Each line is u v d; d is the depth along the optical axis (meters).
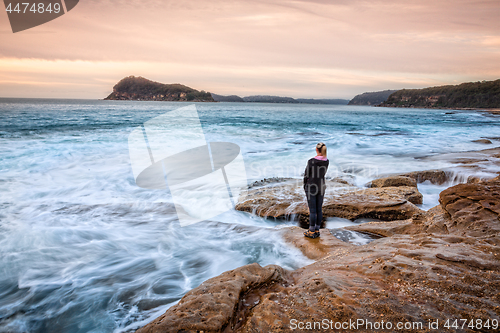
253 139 18.80
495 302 2.26
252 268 3.25
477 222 4.27
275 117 45.16
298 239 4.84
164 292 3.60
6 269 4.05
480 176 9.11
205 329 2.12
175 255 4.53
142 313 3.19
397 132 25.38
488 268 2.77
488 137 22.06
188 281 3.85
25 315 3.17
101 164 10.60
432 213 5.30
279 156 13.06
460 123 39.06
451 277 2.64
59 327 3.00
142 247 4.79
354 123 36.44
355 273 2.99
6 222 5.64
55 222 5.68
